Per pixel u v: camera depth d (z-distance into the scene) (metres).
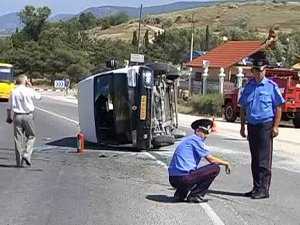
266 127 11.08
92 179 13.12
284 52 74.56
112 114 18.70
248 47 53.44
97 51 101.75
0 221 9.09
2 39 128.00
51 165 15.12
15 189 11.71
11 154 17.11
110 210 9.95
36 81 101.31
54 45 105.81
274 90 11.09
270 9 183.25
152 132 18.50
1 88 50.38
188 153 10.57
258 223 9.25
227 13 179.00
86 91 19.33
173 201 10.74
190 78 53.59
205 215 9.65
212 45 97.94
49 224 8.94
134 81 18.12
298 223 9.35
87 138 19.55
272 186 12.80
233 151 19.22
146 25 147.38
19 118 14.56
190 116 38.38
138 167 15.11
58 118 32.75
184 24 167.38
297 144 22.16
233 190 12.07
